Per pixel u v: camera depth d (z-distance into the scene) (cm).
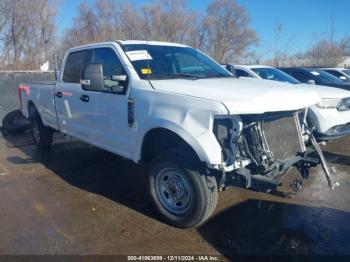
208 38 3200
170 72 428
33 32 2023
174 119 338
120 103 410
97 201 437
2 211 408
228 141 327
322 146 706
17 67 1423
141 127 381
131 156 410
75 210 411
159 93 360
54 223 378
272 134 346
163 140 385
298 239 346
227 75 457
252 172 344
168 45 482
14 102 880
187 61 464
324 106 591
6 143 752
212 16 3159
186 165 341
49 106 596
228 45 3281
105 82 431
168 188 370
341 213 403
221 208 413
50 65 1755
